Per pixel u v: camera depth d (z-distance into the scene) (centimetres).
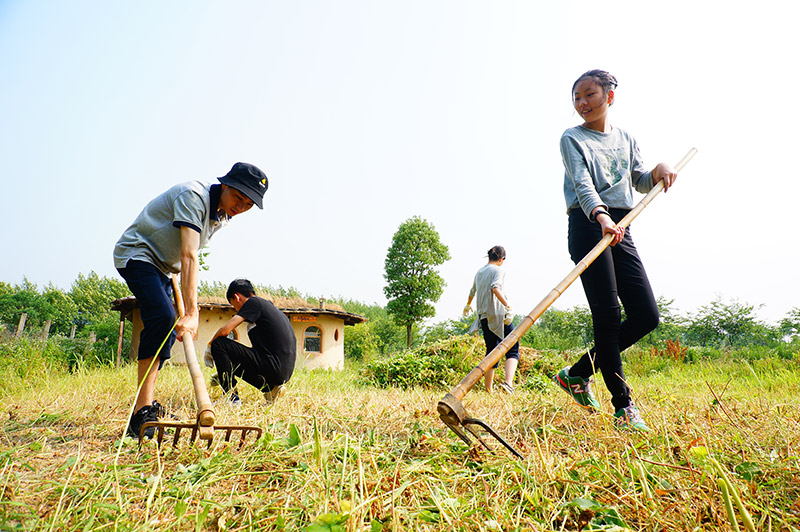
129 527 154
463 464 224
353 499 157
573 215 345
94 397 402
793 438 236
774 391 536
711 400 332
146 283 289
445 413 229
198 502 163
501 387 613
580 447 245
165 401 407
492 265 652
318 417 306
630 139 362
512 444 257
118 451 197
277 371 414
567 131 348
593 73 340
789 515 162
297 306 1709
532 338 1956
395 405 358
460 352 905
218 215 309
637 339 327
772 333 1966
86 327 1620
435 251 2338
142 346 281
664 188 335
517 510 174
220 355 409
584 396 340
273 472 201
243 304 432
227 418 295
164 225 294
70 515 162
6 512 159
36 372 690
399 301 2288
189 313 276
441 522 161
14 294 3053
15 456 225
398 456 225
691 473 193
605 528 159
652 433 252
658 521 163
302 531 151
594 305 316
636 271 329
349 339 2461
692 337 2056
